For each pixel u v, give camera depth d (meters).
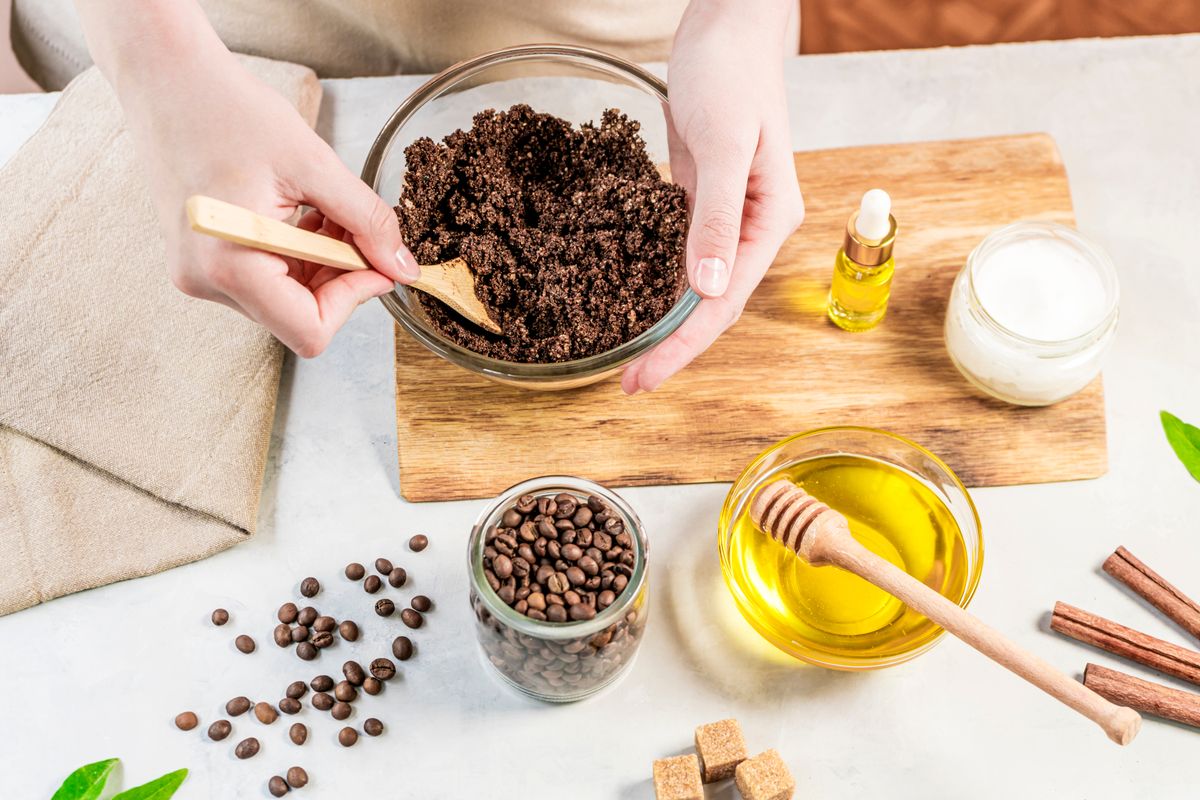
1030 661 0.70
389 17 0.88
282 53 0.91
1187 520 0.79
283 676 0.77
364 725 0.75
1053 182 0.85
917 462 0.77
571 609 0.71
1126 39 0.91
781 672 0.76
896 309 0.83
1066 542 0.78
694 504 0.80
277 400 0.82
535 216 0.79
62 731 0.75
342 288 0.72
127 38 0.69
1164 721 0.75
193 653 0.77
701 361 0.81
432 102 0.78
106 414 0.78
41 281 0.80
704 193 0.73
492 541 0.73
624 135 0.79
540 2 0.87
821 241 0.84
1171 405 0.81
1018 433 0.80
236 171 0.69
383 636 0.78
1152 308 0.83
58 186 0.82
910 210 0.85
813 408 0.81
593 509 0.75
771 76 0.76
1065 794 0.74
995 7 1.37
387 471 0.81
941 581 0.77
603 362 0.74
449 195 0.78
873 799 0.74
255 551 0.79
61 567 0.77
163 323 0.80
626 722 0.76
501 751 0.75
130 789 0.73
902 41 1.37
